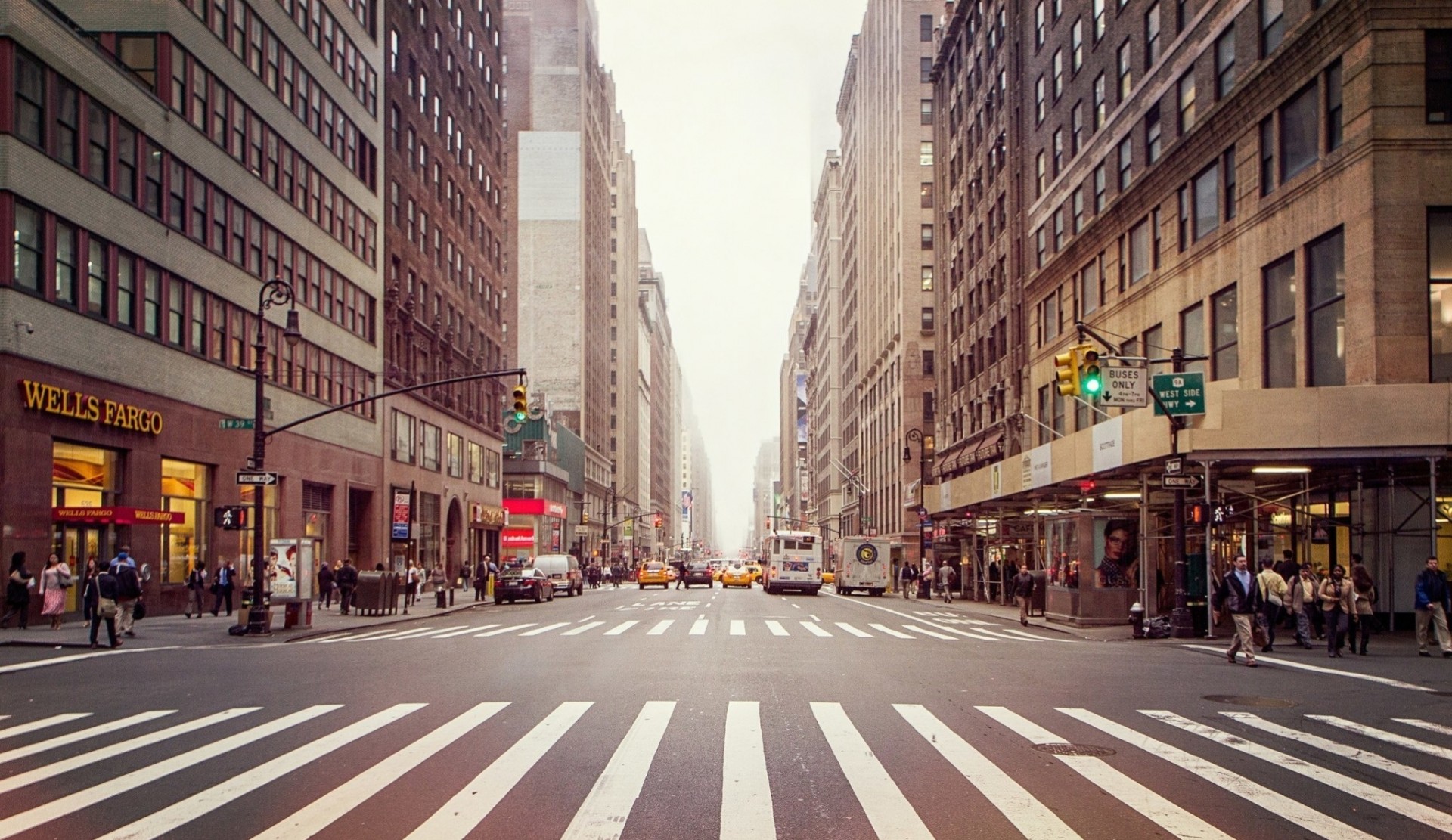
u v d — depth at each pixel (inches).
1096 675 679.1
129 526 1240.2
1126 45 1501.0
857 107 4377.5
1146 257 1427.2
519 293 4532.5
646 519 7057.1
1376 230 927.7
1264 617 854.5
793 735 451.8
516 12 4633.4
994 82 2177.7
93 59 1160.2
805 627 1155.3
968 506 1900.8
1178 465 946.7
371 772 378.3
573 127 4584.2
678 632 1059.3
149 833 299.3
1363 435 895.7
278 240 1630.2
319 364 1779.0
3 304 1018.1
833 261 5310.0
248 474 1038.4
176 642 971.9
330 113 1839.3
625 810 322.3
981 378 2279.8
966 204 2442.2
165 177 1311.5
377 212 2069.4
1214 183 1227.9
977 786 354.9
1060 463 1298.0
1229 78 1192.2
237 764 396.8
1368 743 439.2
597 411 5123.0
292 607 1118.4
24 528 1050.1
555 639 978.7
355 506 2023.9
